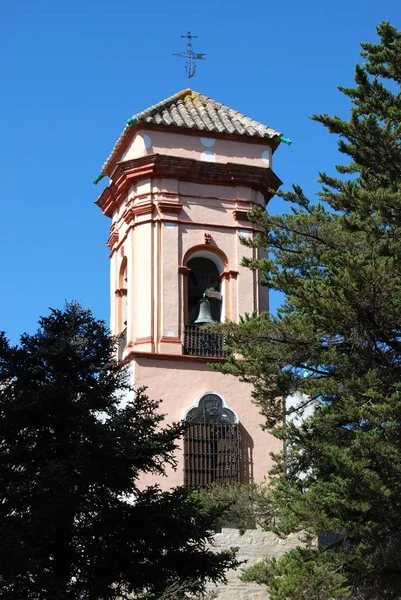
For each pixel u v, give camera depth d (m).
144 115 34.56
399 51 27.11
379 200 25.88
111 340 21.31
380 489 23.39
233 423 32.72
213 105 36.66
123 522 20.17
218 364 26.75
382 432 24.02
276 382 26.17
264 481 30.59
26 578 18.84
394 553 24.02
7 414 19.88
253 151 35.31
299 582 23.58
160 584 20.41
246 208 34.75
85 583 19.89
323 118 26.62
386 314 25.03
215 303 34.50
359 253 25.91
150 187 34.34
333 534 28.91
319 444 25.44
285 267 27.41
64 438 20.09
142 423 20.59
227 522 27.58
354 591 24.64
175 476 31.75
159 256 33.84
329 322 25.14
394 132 26.42
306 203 27.81
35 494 19.27
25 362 20.61
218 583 26.95
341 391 24.95
